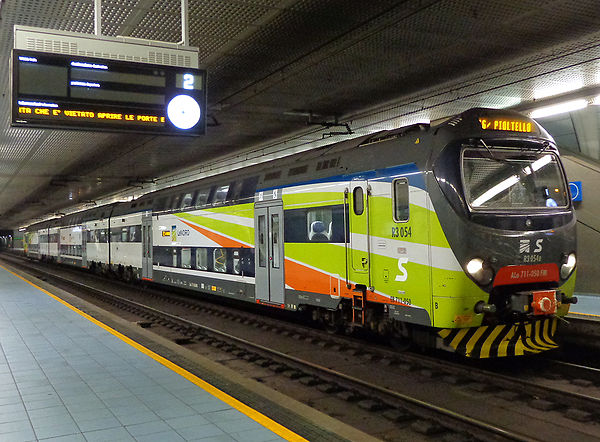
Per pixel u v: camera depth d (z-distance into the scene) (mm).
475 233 6930
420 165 7391
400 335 8453
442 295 7004
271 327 11375
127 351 7758
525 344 7500
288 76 11531
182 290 19516
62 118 5957
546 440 5211
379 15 8461
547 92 13258
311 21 8656
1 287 18484
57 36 5957
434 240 7129
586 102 13125
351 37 9383
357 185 8578
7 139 17406
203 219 14195
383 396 6453
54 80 5918
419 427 5496
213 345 10070
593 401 5789
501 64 11086
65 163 22594
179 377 6297
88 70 6082
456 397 6527
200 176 27438
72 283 23578
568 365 7430
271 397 5629
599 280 13562
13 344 8297
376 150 8398
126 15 8172
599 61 10875
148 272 18312
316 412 5129
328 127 16312
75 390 5770
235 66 10828
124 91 6246
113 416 4906
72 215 32344
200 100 6609
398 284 7703
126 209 21047
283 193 10641
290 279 10383
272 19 8531
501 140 7465
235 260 12547
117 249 22016
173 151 20125
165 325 12539
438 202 7098
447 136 7277
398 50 10109
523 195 7512
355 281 8594
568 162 14312
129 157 21312
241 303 15414
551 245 7496
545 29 9258
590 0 8148
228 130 16703
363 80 11969
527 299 7047
